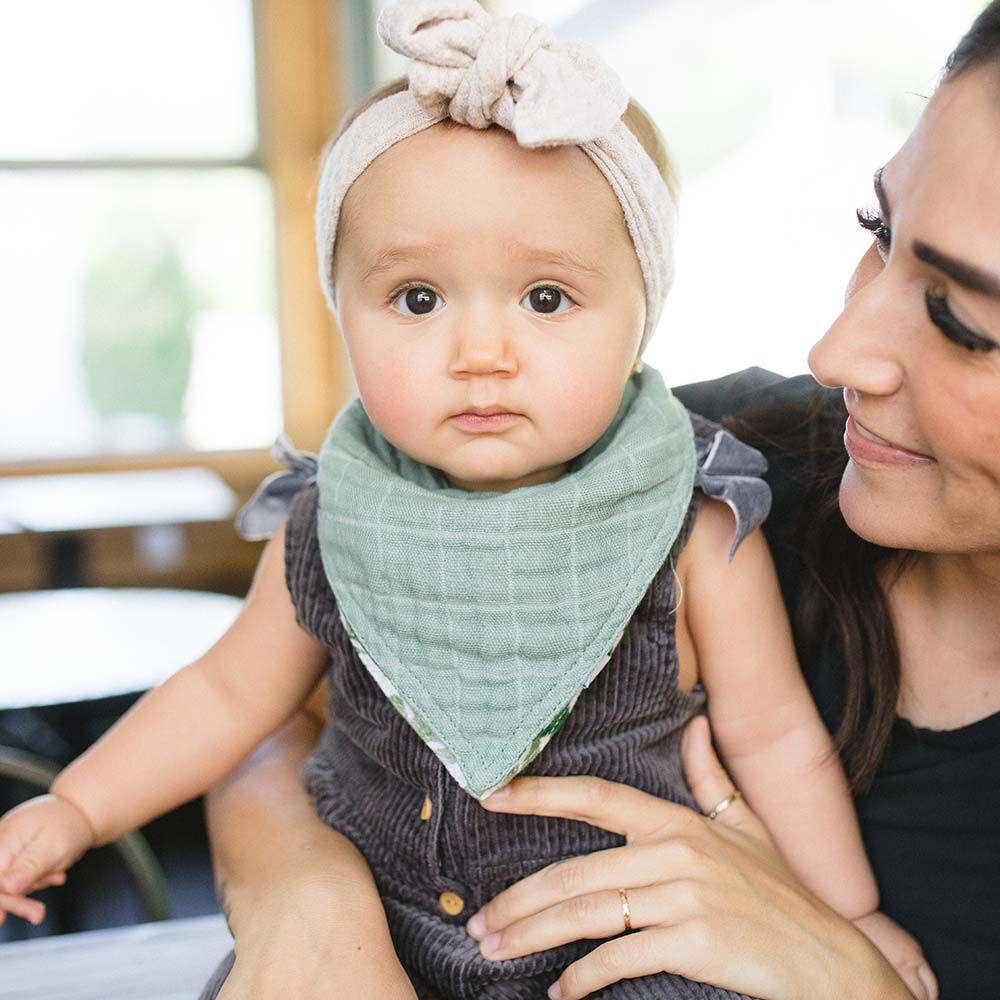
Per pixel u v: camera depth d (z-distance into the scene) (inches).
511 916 31.3
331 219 31.8
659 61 106.3
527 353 29.8
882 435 27.8
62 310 137.3
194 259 140.9
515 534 30.8
